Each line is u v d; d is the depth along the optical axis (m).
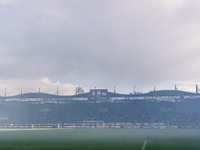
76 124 142.00
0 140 43.38
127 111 158.50
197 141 40.50
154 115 151.88
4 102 166.75
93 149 27.33
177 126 131.62
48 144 34.56
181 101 156.00
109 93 157.62
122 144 34.31
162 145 32.84
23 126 141.25
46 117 157.12
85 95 159.38
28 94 164.75
